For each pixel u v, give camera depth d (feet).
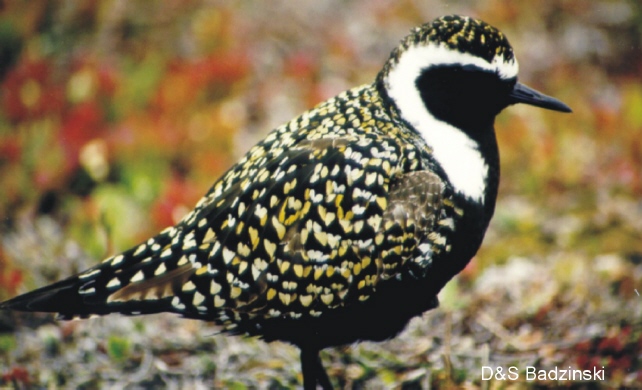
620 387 31.65
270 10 55.06
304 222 27.73
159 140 44.50
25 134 45.16
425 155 28.53
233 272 28.04
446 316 35.35
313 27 54.19
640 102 46.93
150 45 52.60
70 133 44.88
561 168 44.83
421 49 28.60
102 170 44.04
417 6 54.90
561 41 53.57
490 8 54.24
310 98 47.75
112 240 39.78
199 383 32.91
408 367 32.94
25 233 41.55
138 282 28.09
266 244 27.84
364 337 29.78
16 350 34.65
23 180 43.52
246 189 28.25
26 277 38.24
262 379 33.04
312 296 28.19
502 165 44.88
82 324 35.60
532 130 45.93
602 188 44.29
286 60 50.78
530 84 51.16
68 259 39.47
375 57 52.47
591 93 50.88
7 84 47.55
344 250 27.81
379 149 28.14
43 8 52.39
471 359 33.27
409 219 27.76
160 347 34.60
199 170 43.45
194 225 28.63
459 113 28.76
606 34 54.03
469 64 28.22
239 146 46.09
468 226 28.73
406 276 28.35
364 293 28.27
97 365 33.94
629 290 36.50
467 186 28.60
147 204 43.09
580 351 33.22
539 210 43.68
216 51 50.83
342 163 27.91
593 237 41.55
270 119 48.11
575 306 35.81
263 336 29.86
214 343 34.76
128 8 54.24
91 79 47.60
